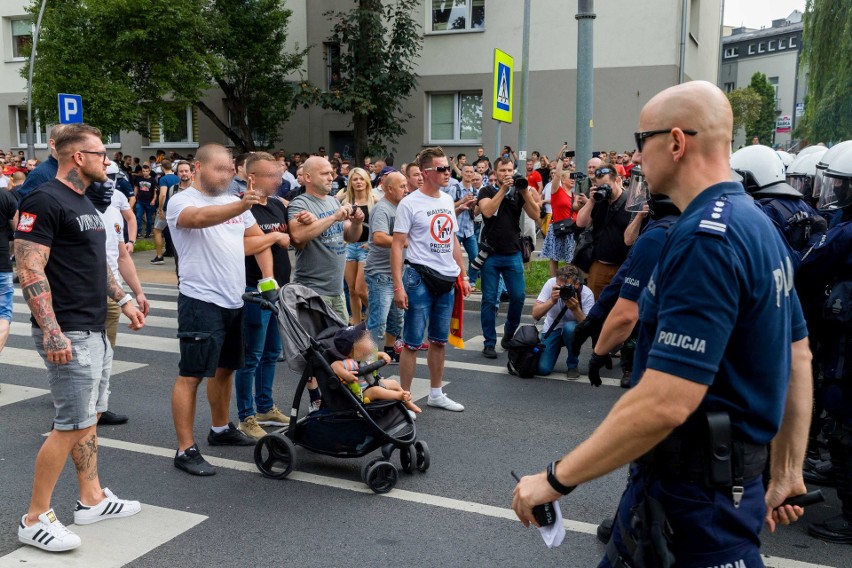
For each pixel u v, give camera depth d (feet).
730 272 5.57
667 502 6.02
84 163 11.80
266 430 17.54
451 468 15.47
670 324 5.62
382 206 22.57
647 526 6.02
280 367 23.82
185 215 14.37
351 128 74.59
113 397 20.42
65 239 11.57
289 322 14.49
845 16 74.69
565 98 65.92
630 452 5.69
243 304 15.53
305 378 14.57
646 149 6.27
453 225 18.57
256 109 71.31
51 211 11.32
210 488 14.38
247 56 67.51
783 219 12.94
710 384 5.53
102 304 12.12
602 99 64.59
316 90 64.90
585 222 22.89
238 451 16.39
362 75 64.44
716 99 6.03
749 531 5.99
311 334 15.11
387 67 65.62
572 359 22.30
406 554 11.83
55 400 11.78
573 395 20.76
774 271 5.84
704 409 5.85
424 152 18.35
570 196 33.86
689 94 6.05
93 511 12.79
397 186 22.25
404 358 18.76
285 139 76.95
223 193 15.15
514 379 22.43
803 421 6.83
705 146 6.01
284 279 18.24
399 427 14.58
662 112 6.13
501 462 15.81
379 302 22.86
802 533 12.80
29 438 17.07
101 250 12.09
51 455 11.73
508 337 25.00
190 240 14.73
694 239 5.69
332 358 14.48
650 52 62.80
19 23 90.53
